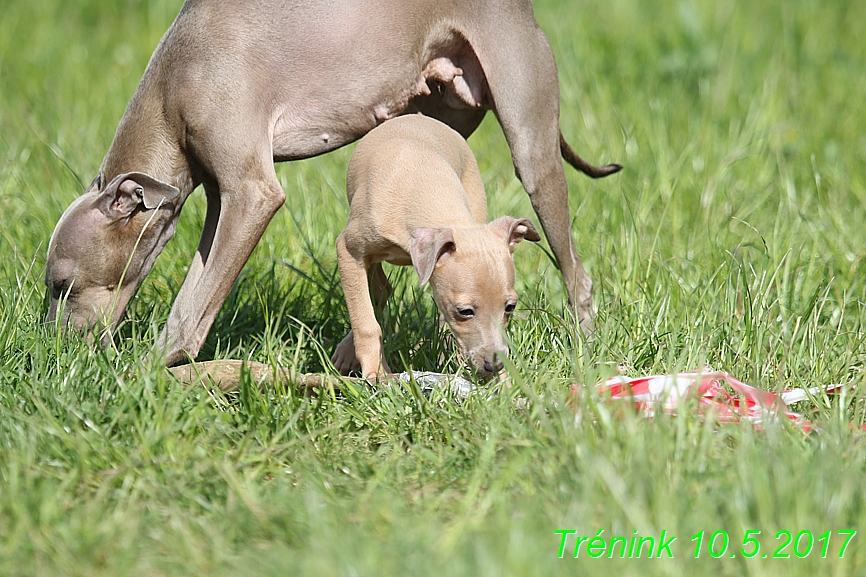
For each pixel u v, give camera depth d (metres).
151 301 10.01
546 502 6.04
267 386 7.83
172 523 5.95
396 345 9.24
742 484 5.91
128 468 6.43
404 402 7.71
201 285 8.55
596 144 13.91
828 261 10.50
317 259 10.91
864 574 5.37
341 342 9.31
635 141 13.98
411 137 8.98
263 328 9.72
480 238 8.16
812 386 8.16
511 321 9.37
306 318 10.04
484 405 7.41
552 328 9.00
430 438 7.30
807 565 5.34
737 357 8.59
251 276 10.43
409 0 8.99
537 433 6.80
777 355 8.63
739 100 16.09
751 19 19.77
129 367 7.77
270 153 8.67
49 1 21.56
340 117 9.05
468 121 10.20
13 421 6.93
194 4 8.75
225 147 8.48
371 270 9.41
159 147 8.74
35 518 5.91
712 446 6.56
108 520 5.87
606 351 8.53
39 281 9.82
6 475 6.36
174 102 8.59
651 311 9.33
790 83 16.59
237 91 8.52
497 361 7.89
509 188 12.82
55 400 7.13
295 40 8.74
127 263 8.77
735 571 5.40
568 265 9.74
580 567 5.32
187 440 6.88
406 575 5.19
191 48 8.56
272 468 6.80
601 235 11.32
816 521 5.62
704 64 17.48
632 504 5.64
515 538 5.38
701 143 14.21
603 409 6.54
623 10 20.33
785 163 13.62
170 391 7.30
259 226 8.56
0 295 9.01
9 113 15.41
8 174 12.20
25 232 11.01
